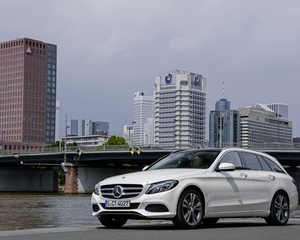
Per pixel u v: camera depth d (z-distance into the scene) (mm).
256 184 10492
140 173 9641
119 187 9148
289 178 11531
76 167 86812
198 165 9977
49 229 9375
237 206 10000
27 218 30656
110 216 9312
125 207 9039
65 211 37562
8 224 26609
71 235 7910
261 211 10516
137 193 8961
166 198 8875
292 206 11391
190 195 9211
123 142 118375
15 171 110312
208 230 8844
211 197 9555
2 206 44750
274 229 9352
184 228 9117
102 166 90000
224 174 9906
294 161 67438
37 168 112875
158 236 7699
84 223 26625
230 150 10477
